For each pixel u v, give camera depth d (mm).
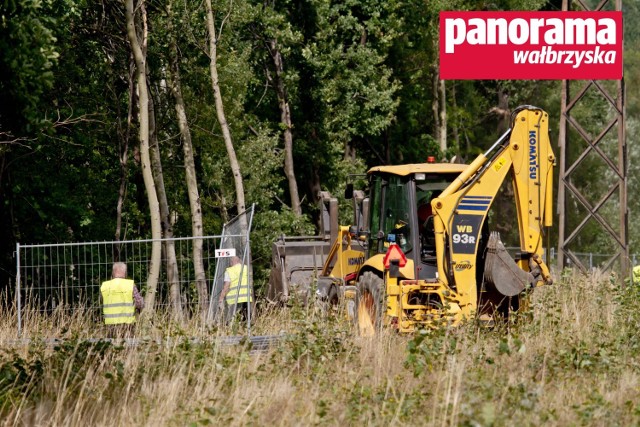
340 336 42188
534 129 49875
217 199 102250
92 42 87812
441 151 141125
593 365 37125
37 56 36188
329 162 117188
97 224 91500
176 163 98688
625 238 71312
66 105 88000
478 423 27656
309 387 35250
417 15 129125
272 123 114750
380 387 34062
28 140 76562
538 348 39688
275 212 104000
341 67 113875
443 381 33969
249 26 107562
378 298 48844
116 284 50250
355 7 117688
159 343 42844
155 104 92500
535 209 49781
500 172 49688
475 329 44281
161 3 86188
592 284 55188
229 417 30484
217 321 53062
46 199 87125
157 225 70438
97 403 32906
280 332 45750
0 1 35562
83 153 91250
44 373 36281
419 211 51125
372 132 116750
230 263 59906
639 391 33750
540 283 50031
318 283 60281
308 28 113062
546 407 31203
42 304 57844
